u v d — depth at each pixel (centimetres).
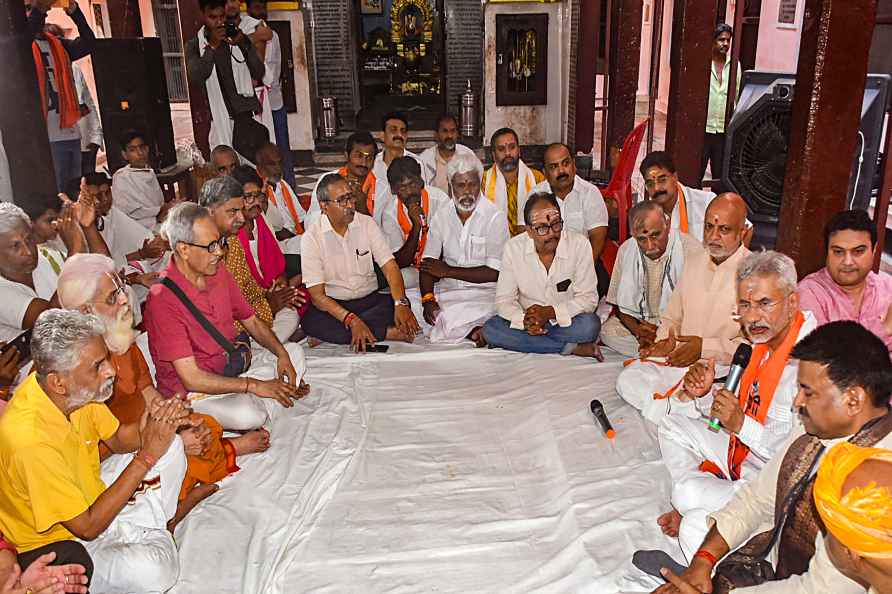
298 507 308
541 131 1099
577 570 265
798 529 200
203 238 327
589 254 439
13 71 408
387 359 446
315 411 387
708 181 734
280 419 379
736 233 352
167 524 293
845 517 134
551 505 307
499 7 1038
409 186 500
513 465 337
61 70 636
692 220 457
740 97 521
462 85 1241
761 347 275
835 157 374
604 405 383
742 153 517
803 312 269
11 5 402
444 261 501
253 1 882
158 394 310
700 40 540
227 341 355
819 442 197
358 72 1355
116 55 690
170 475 284
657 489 311
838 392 183
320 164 1129
